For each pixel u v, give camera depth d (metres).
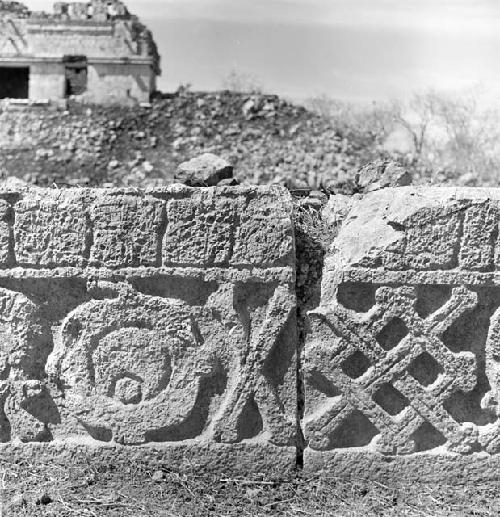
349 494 5.38
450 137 32.75
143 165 30.75
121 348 5.47
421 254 5.47
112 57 35.12
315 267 5.68
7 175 30.56
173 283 5.47
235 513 5.11
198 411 5.54
